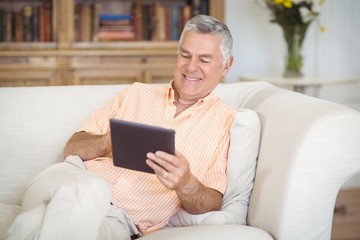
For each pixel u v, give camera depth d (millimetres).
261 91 2383
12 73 4051
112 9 4430
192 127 2066
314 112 1861
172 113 2104
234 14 4664
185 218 1967
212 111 2100
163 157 1695
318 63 4805
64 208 1629
